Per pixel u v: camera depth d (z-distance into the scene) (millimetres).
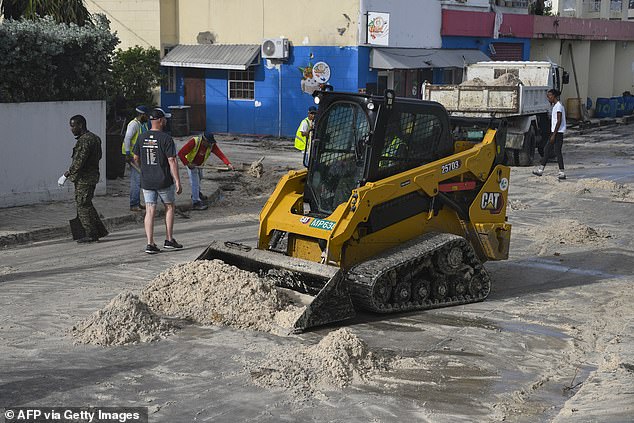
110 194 16312
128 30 31438
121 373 6754
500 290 10016
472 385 6742
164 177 11367
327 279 8125
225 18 30766
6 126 14328
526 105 22516
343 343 7113
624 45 44656
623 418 5879
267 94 30391
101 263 10875
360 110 8891
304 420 5918
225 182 18234
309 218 8805
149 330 7723
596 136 33844
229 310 8188
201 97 31688
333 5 28422
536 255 12000
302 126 18859
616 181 20031
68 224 13094
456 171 9344
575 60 41344
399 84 30609
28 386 6410
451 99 23031
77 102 15586
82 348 7371
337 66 28719
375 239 8844
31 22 15320
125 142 14227
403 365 7125
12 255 11469
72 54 15820
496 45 35500
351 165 8953
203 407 6094
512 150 23062
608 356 7367
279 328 7879
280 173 19844
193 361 7066
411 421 5969
